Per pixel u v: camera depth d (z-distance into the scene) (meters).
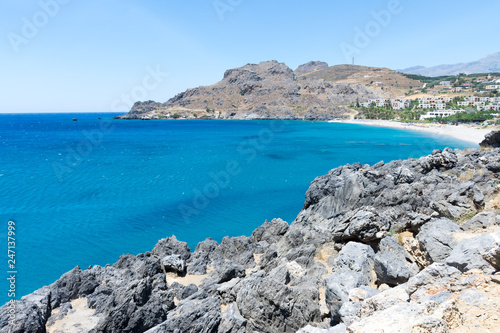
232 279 21.20
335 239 23.61
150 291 19.59
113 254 37.53
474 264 12.55
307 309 15.70
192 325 16.72
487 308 9.46
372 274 17.89
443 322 8.58
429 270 12.55
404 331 8.56
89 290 22.84
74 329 18.66
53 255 37.03
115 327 17.42
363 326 9.26
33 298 20.22
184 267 25.94
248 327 16.41
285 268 18.50
